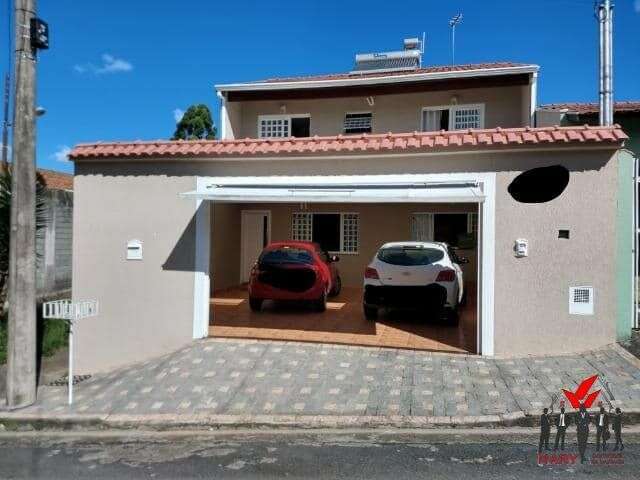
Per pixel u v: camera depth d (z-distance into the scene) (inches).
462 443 235.1
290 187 370.6
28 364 311.1
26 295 313.6
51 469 224.8
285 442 244.7
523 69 576.4
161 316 390.3
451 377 303.9
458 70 642.8
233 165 383.2
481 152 339.6
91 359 397.7
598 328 325.4
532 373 302.5
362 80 621.9
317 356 343.3
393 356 340.8
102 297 398.9
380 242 674.8
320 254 534.3
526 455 219.6
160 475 213.5
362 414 265.6
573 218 328.5
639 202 338.6
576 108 595.5
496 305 337.4
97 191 402.9
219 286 654.5
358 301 561.9
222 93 663.8
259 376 316.8
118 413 286.2
